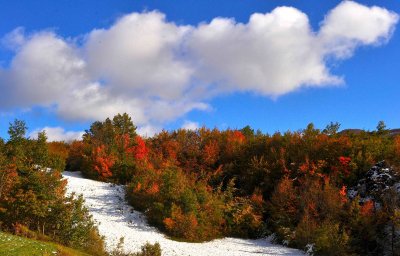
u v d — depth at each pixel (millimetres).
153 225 37062
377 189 38844
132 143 59312
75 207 27078
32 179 27266
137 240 30750
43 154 40781
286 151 49500
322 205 37344
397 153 42844
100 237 28016
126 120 70375
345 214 35656
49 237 25266
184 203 37750
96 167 50844
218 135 60688
